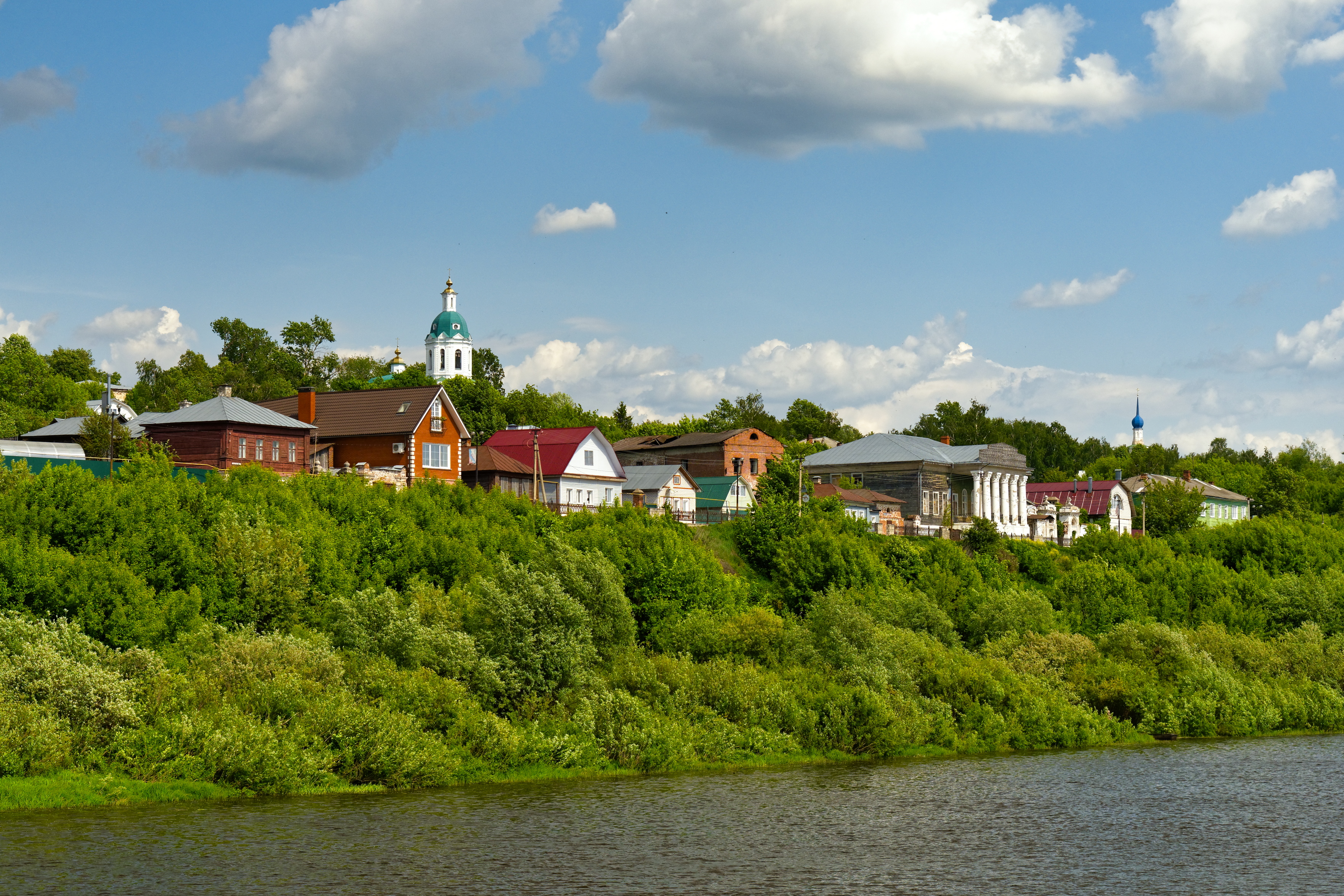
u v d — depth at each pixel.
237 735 48.34
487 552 71.62
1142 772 61.25
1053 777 59.09
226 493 67.00
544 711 58.19
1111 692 76.19
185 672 51.81
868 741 64.38
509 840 43.16
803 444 167.50
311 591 61.12
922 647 72.69
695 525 96.06
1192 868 42.06
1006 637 80.81
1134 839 46.12
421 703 53.84
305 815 45.38
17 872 36.88
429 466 97.31
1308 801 53.56
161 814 44.22
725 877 39.62
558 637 59.22
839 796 53.00
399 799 49.22
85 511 57.72
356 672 54.88
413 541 68.00
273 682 51.25
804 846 43.91
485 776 53.84
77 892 35.38
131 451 78.00
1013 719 69.94
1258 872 41.50
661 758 57.91
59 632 50.00
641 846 43.03
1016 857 43.03
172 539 58.06
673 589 72.69
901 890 38.72
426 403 97.31
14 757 45.19
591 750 56.88
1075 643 79.50
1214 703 77.81
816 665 69.06
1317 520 169.75
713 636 68.44
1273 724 78.88
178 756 47.72
